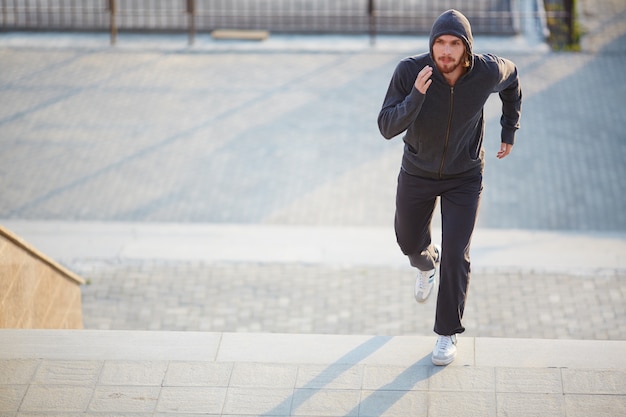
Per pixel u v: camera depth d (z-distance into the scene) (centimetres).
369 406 493
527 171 1348
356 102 1534
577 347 531
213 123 1480
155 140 1440
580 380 505
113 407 496
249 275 1107
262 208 1280
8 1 1862
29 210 1275
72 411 494
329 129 1462
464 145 494
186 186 1330
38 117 1498
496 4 1803
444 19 450
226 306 1051
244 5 1834
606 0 1834
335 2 1838
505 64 480
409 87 474
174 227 1223
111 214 1269
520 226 1237
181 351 537
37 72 1630
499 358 525
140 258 1141
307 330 1007
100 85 1591
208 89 1577
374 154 1402
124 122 1486
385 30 1752
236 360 528
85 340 548
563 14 1736
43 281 781
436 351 519
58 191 1319
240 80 1605
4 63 1656
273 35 1755
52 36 1752
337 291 1072
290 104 1531
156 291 1080
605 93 1542
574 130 1444
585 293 1047
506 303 1030
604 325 989
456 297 503
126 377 517
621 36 1717
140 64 1658
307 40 1734
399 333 996
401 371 517
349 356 530
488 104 1502
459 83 466
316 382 511
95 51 1700
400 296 1060
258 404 497
